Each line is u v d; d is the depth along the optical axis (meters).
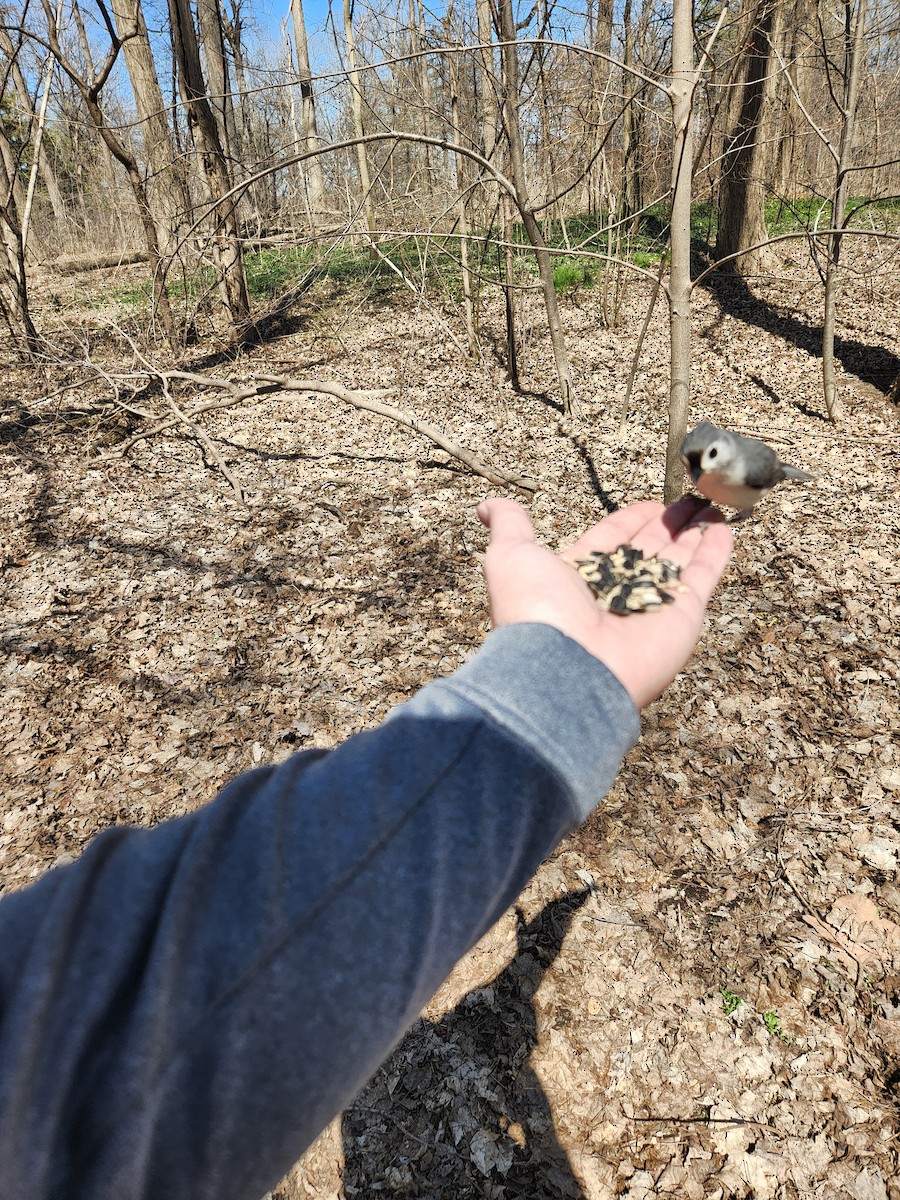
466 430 8.78
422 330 12.45
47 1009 0.56
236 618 5.74
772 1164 2.70
